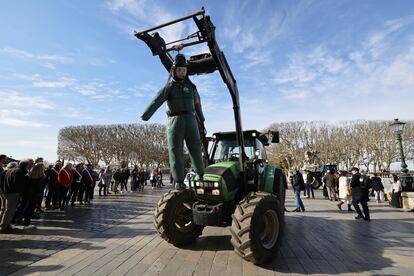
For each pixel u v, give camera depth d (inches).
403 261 182.4
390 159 1615.4
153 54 184.5
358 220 344.5
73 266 167.0
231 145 281.6
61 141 1775.3
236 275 155.0
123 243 218.8
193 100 195.9
